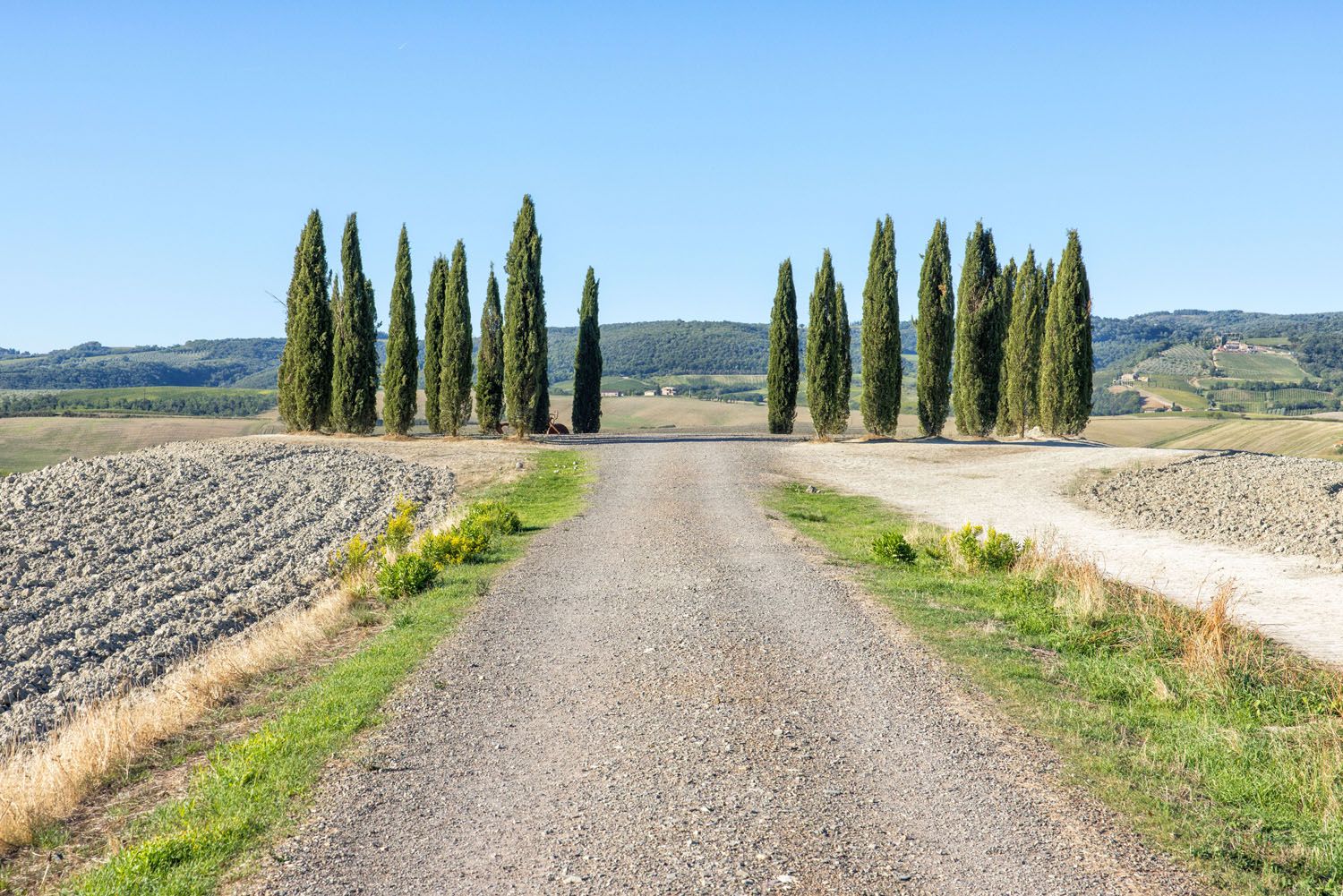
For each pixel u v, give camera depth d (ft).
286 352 153.79
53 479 108.17
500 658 38.24
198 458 120.57
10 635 55.62
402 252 150.92
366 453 127.54
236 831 22.65
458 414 153.89
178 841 21.86
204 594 62.49
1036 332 159.94
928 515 83.41
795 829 22.49
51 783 26.50
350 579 59.16
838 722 30.17
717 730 29.58
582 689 33.99
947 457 123.03
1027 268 158.81
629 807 23.82
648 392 649.61
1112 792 24.62
